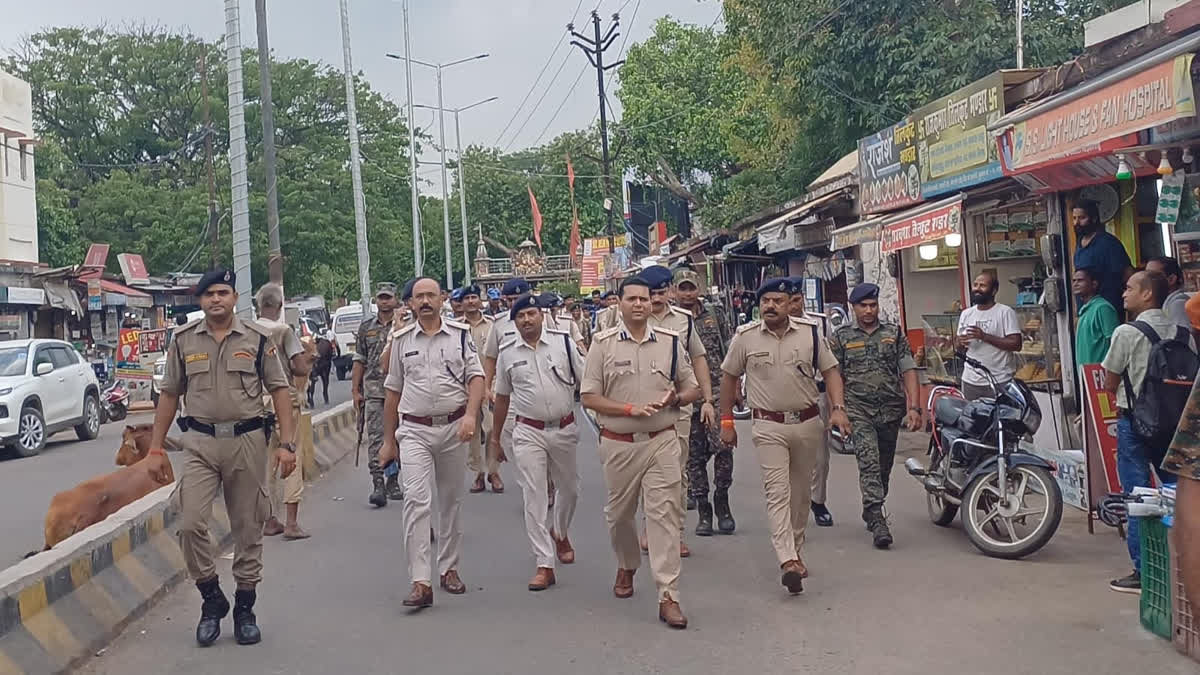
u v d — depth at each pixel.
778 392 7.36
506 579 7.90
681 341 7.41
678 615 6.54
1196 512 2.82
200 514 6.44
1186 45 6.78
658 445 6.70
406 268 66.19
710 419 7.54
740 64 27.45
